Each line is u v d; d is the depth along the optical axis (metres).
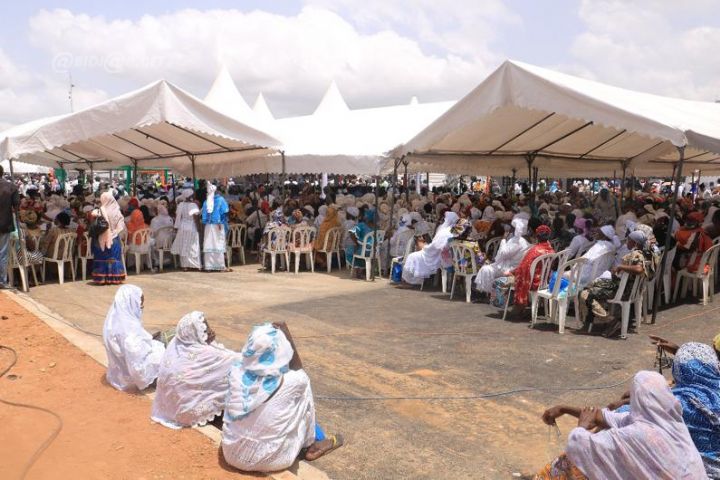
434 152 12.82
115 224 9.91
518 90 8.43
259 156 14.77
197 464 3.73
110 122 9.80
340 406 4.80
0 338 6.50
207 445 4.02
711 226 9.69
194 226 11.52
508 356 6.08
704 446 2.95
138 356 4.90
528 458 3.90
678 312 8.00
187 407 4.26
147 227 11.30
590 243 8.40
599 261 7.36
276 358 3.67
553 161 16.12
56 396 4.90
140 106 9.99
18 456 3.83
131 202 11.73
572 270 6.90
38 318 7.42
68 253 10.01
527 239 8.39
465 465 3.82
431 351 6.27
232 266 12.56
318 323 7.48
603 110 7.63
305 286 10.11
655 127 7.23
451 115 9.38
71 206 14.08
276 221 11.84
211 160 16.78
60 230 9.88
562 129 11.45
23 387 5.11
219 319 7.67
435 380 5.39
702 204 16.16
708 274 8.49
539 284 7.25
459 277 9.60
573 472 2.96
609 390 5.09
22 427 4.30
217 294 9.32
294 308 8.34
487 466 3.80
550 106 8.11
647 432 2.64
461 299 9.01
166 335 5.46
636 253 6.60
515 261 8.16
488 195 17.69
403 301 8.86
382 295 9.34
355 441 4.18
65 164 22.53
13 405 4.71
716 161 18.91
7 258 9.12
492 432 4.31
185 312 8.03
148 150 15.59
